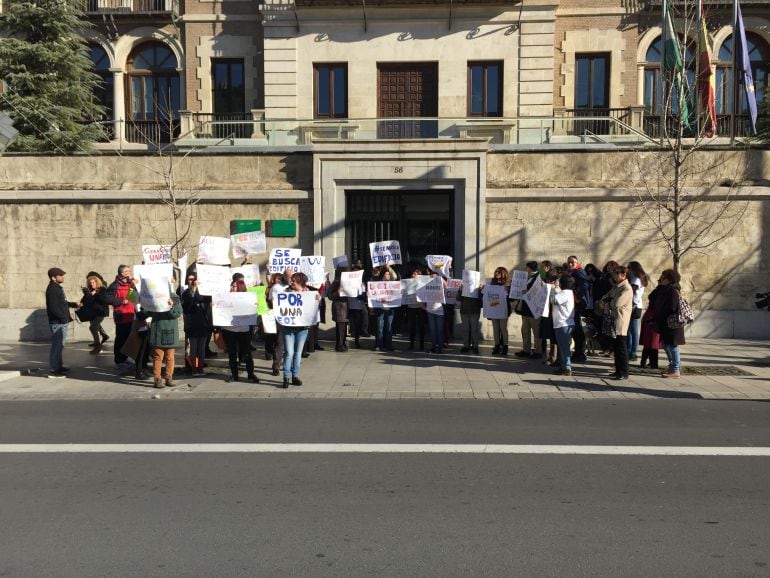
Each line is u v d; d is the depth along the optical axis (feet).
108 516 16.79
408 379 35.60
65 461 21.47
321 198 49.93
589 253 49.01
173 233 50.47
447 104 77.30
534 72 76.89
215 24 82.43
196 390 33.60
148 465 21.01
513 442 23.59
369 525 16.14
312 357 42.16
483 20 76.89
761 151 48.06
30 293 51.13
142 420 27.43
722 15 73.72
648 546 14.92
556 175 49.52
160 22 83.51
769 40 79.97
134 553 14.69
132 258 50.72
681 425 26.13
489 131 58.39
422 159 49.52
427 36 77.20
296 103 78.48
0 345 48.85
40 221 50.88
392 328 46.03
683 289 48.67
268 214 50.52
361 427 25.94
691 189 47.78
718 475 19.88
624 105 79.77
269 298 36.11
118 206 50.57
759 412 28.48
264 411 29.04
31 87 66.08
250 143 60.44
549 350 39.88
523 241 49.39
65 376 37.52
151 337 34.12
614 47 79.36
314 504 17.54
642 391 32.55
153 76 85.76
